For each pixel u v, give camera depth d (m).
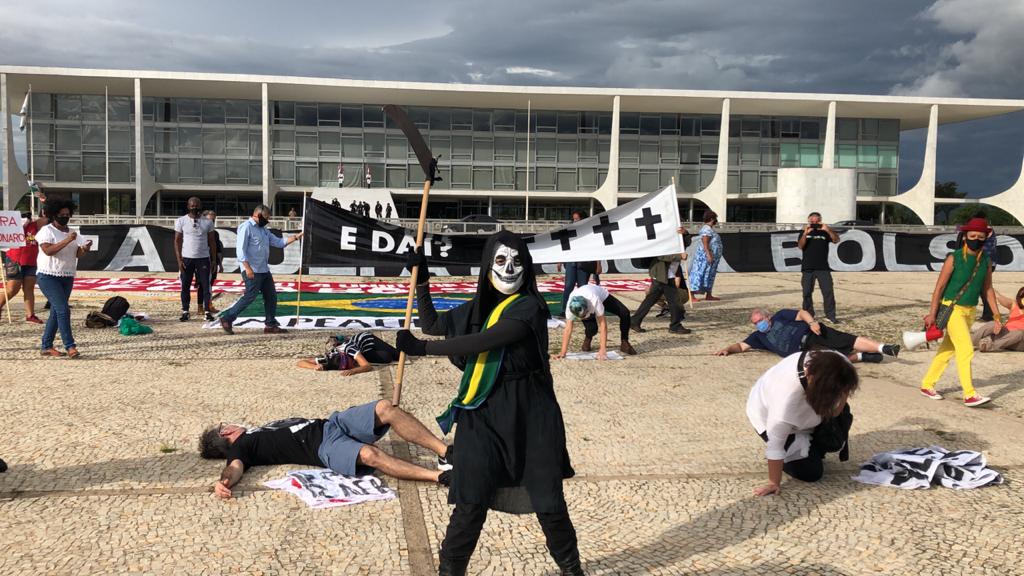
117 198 51.44
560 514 3.10
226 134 50.38
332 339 8.36
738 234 23.17
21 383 7.11
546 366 3.11
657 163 53.25
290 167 51.09
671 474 4.88
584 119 53.09
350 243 11.14
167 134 49.91
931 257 23.58
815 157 53.81
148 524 3.96
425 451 5.25
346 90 47.84
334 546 3.74
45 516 4.03
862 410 6.53
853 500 4.45
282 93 48.84
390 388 7.11
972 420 6.24
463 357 3.25
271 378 7.51
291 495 4.40
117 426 5.70
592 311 8.77
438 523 4.03
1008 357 9.26
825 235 12.20
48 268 8.28
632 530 4.00
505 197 54.50
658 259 10.83
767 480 4.78
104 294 15.31
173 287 16.86
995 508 4.34
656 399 6.86
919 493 4.57
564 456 3.22
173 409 6.22
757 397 4.65
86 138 49.25
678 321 10.91
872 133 54.31
